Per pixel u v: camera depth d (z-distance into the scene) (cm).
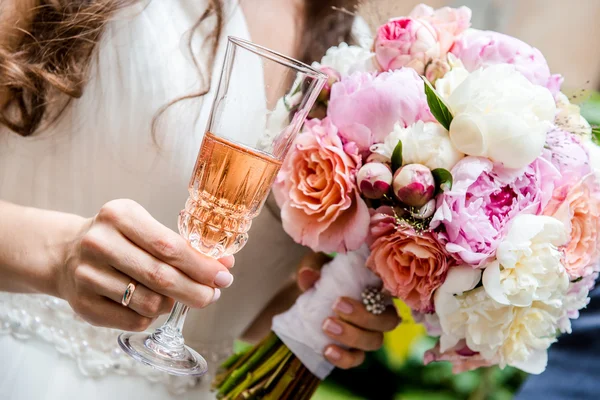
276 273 91
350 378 176
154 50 80
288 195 74
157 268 63
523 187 69
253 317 93
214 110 64
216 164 63
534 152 68
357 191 72
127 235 64
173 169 81
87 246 64
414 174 68
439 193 69
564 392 99
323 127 73
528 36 189
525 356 73
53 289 68
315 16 88
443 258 70
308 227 74
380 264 73
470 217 67
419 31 74
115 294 64
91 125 80
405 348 173
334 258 83
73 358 81
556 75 76
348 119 71
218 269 64
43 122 79
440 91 71
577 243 74
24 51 77
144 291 64
